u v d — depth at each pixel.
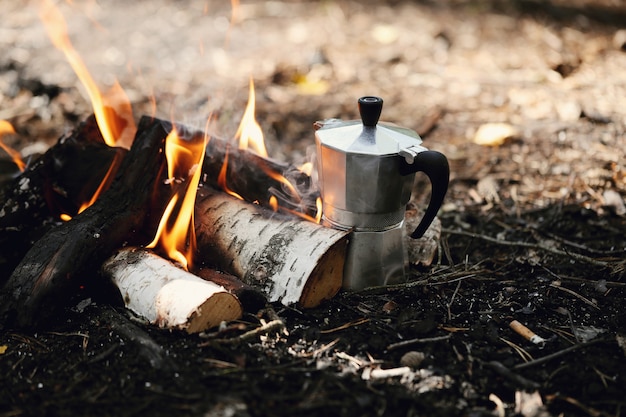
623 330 0.84
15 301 0.83
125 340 0.81
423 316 0.85
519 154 1.29
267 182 0.94
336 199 0.85
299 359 0.78
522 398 0.74
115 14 2.12
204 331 0.81
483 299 0.89
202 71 1.71
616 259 0.97
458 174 1.24
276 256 0.85
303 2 2.27
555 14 2.11
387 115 1.47
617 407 0.74
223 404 0.73
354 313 0.85
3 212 0.96
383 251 0.87
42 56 1.77
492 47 1.85
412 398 0.74
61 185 0.98
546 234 1.04
